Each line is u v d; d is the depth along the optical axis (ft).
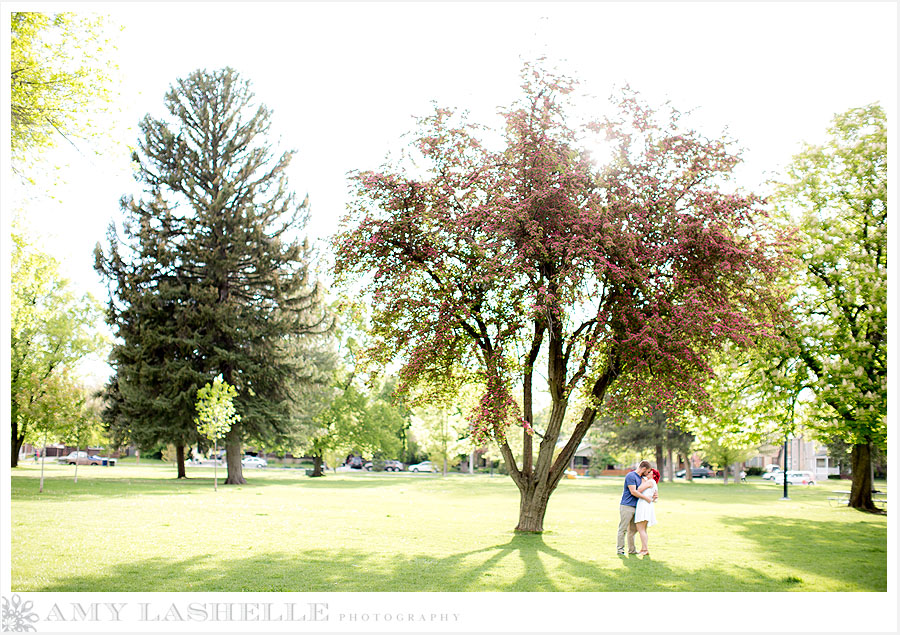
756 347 55.36
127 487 101.91
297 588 31.01
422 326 49.32
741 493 128.77
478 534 50.96
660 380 47.21
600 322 46.01
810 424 74.90
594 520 64.23
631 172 50.06
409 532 51.34
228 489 107.76
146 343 126.31
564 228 46.85
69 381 98.63
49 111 54.49
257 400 134.41
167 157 138.21
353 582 32.35
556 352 53.31
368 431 185.57
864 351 66.33
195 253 134.21
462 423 172.76
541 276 49.73
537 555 40.88
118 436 132.46
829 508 86.07
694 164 50.80
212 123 139.64
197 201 138.00
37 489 89.10
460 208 50.42
